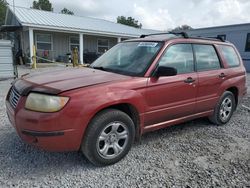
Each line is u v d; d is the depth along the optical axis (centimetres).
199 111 436
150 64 354
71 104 277
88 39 2097
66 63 1809
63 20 1908
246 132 460
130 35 2147
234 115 576
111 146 320
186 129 464
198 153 364
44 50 1847
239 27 1883
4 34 2328
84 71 373
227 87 479
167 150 371
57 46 1919
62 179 287
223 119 491
